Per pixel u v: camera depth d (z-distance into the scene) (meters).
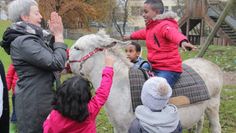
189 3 23.25
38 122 3.85
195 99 4.84
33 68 3.81
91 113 3.63
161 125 3.71
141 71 4.59
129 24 44.59
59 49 3.82
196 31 26.14
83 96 3.46
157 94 3.66
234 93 9.62
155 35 4.63
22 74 3.85
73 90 3.43
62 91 3.47
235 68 13.53
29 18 3.87
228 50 17.02
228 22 22.17
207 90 5.00
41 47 3.73
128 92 4.48
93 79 4.51
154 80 3.75
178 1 43.53
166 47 4.62
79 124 3.54
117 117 4.48
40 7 29.03
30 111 3.83
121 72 4.52
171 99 4.70
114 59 4.54
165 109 3.79
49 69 3.78
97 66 4.47
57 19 3.91
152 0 4.60
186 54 15.57
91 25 38.28
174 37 4.28
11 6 3.92
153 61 4.72
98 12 35.97
